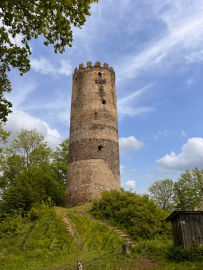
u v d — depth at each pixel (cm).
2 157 3108
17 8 1155
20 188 2514
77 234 1585
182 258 1048
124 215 1933
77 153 2883
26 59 1305
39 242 1475
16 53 1283
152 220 1823
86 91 3175
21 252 1379
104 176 2730
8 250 1439
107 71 3384
